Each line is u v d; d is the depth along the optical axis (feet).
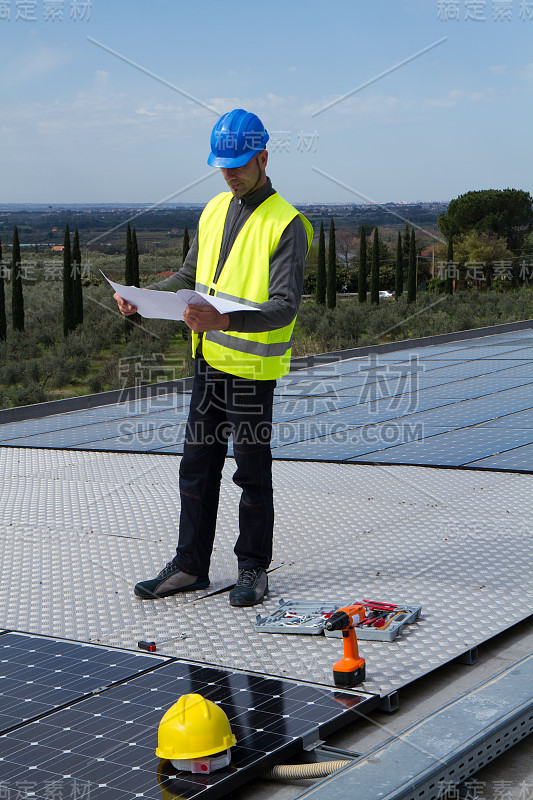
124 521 16.25
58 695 8.75
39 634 10.69
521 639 10.37
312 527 15.33
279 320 11.09
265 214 11.80
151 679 9.11
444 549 13.58
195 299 9.92
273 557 13.74
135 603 11.89
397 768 6.91
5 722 8.16
